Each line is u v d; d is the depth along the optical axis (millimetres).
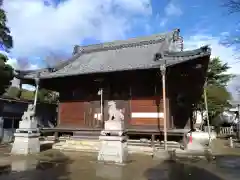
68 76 18875
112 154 11766
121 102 19391
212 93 37625
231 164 11430
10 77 22922
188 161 12172
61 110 22094
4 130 19781
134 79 19000
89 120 20641
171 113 18641
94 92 20922
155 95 18391
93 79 19844
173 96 19297
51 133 21969
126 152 12383
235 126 38688
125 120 18938
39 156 13219
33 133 14398
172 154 13633
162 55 16781
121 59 21406
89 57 25016
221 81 40531
